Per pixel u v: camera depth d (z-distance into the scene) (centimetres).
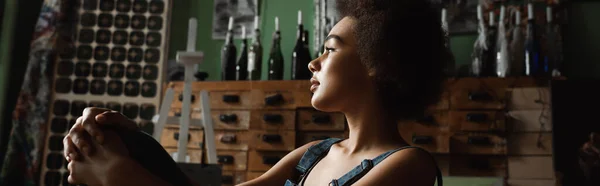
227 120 331
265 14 400
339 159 64
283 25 395
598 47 343
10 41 410
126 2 408
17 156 373
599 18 345
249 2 403
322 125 321
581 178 287
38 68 386
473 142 298
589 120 292
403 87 63
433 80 66
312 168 69
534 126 296
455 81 306
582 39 346
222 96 336
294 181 72
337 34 65
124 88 396
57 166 376
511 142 297
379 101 63
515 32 334
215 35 402
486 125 299
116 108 393
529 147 295
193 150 333
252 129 328
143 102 393
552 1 349
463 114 302
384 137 62
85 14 404
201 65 400
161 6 409
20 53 410
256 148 326
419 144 304
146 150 58
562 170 289
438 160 304
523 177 293
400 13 64
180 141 262
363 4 65
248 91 333
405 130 308
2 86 402
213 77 397
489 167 298
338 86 63
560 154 291
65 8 399
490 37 337
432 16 67
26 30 414
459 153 300
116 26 405
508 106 300
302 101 323
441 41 68
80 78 395
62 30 396
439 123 304
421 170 56
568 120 293
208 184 208
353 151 63
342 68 63
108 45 402
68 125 386
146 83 396
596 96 293
